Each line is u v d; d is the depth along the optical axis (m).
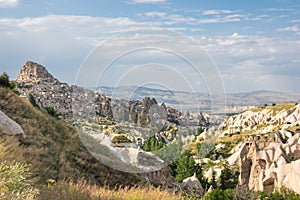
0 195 5.72
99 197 9.02
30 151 12.85
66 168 13.16
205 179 24.86
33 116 17.75
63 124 18.52
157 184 14.30
